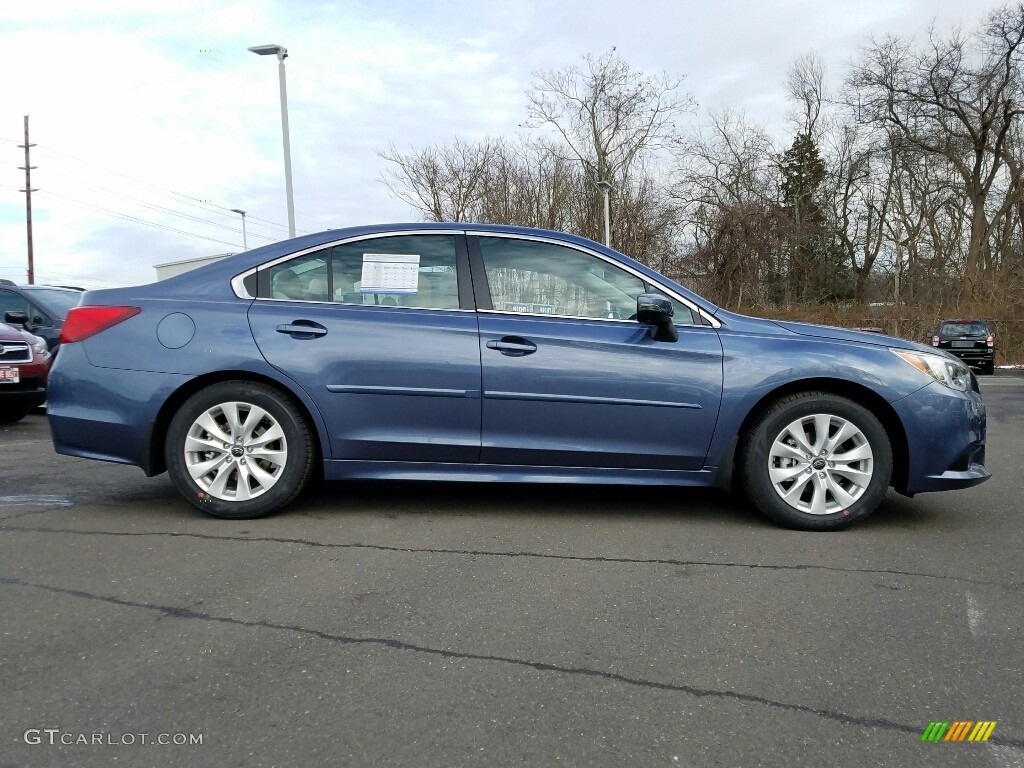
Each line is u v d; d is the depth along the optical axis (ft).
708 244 103.96
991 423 29.76
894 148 110.73
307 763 6.66
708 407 13.48
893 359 13.60
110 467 18.75
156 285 14.11
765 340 13.79
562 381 13.46
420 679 8.10
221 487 13.69
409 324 13.67
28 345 26.84
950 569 11.60
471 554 12.10
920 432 13.38
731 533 13.41
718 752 6.88
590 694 7.84
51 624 9.30
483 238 14.32
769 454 13.53
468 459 13.76
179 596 10.21
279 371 13.43
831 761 6.77
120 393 13.50
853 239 133.28
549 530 13.48
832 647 8.93
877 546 12.75
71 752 6.77
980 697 7.86
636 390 13.46
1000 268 99.76
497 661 8.52
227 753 6.79
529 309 13.98
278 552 12.06
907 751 6.93
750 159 119.85
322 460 13.98
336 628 9.29
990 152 107.86
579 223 111.24
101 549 12.09
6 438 24.12
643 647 8.88
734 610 9.96
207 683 7.97
